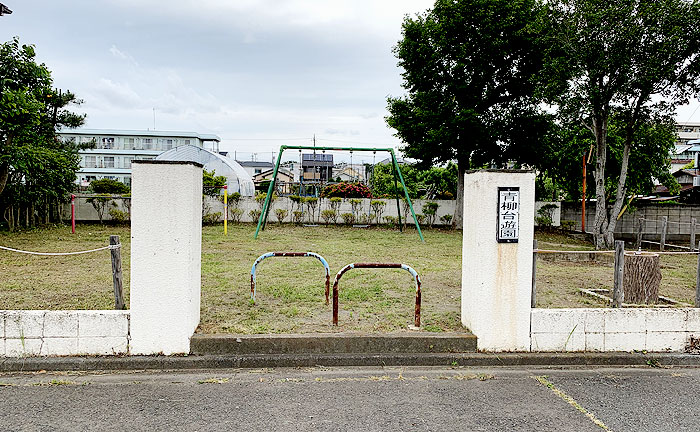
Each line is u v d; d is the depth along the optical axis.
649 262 5.59
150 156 44.41
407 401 3.61
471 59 14.77
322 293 6.41
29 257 9.12
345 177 46.91
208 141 48.62
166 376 4.00
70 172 14.45
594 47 11.34
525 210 4.49
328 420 3.27
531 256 4.54
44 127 14.03
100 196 14.50
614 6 11.00
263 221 15.55
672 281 8.27
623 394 3.84
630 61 11.37
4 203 13.29
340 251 10.85
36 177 13.15
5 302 5.63
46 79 12.14
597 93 11.75
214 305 5.67
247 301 5.89
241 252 10.45
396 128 16.38
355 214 18.02
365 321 5.12
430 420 3.30
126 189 18.67
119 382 3.86
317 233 14.95
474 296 4.60
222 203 17.58
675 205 18.34
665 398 3.78
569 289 7.31
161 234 4.19
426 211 17.69
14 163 11.41
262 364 4.25
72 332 4.20
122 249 10.40
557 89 12.10
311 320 5.12
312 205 17.84
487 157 15.87
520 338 4.56
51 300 5.76
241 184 24.67
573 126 14.91
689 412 3.53
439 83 15.44
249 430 3.10
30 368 4.06
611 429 3.24
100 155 43.72
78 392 3.65
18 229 13.43
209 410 3.38
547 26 12.20
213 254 10.05
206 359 4.20
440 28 14.45
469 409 3.49
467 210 4.86
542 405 3.59
